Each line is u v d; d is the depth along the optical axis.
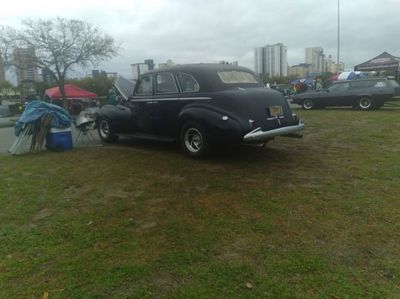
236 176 5.49
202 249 3.27
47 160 7.19
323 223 3.72
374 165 5.94
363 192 4.61
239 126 5.86
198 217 3.98
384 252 3.14
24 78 34.19
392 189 4.69
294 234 3.50
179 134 6.95
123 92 8.41
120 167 6.29
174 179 5.43
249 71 7.25
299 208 4.14
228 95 6.13
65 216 4.16
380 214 3.90
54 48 29.53
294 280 2.76
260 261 3.04
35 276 2.92
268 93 6.40
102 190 5.05
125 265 3.03
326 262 3.00
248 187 4.94
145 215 4.09
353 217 3.85
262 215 3.97
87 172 6.07
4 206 4.56
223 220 3.88
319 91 18.12
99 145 8.77
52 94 30.05
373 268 2.90
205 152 6.53
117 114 8.45
